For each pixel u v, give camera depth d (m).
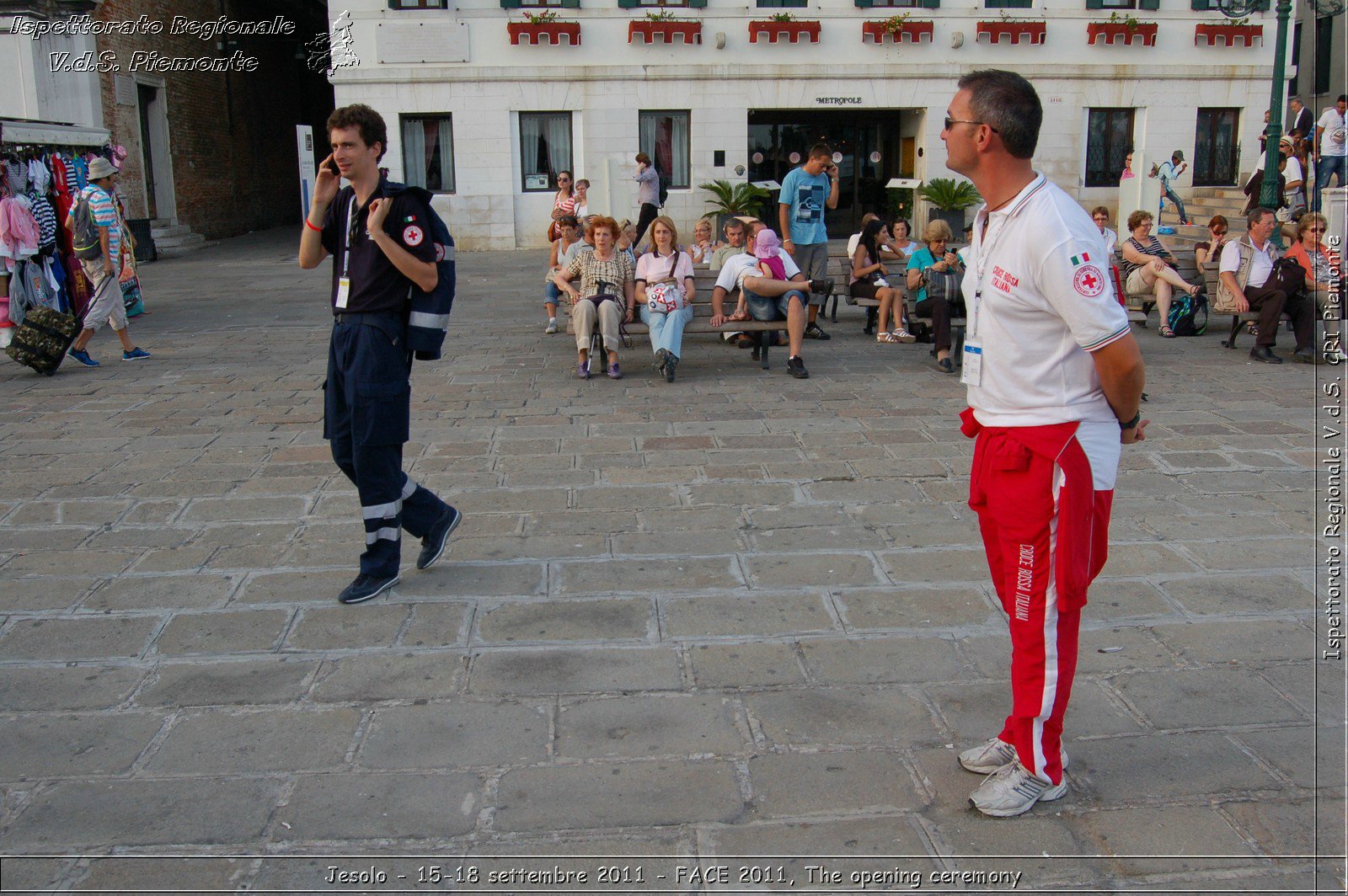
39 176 11.70
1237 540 4.93
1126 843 2.80
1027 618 2.87
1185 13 21.92
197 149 24.53
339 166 4.04
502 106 21.19
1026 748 2.92
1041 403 2.79
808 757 3.21
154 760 3.24
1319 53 21.88
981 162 2.77
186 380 8.92
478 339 10.84
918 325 10.31
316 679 3.73
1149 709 3.48
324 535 5.11
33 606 4.32
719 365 9.32
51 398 8.22
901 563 4.68
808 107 21.67
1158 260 10.70
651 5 21.06
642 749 3.27
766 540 4.98
